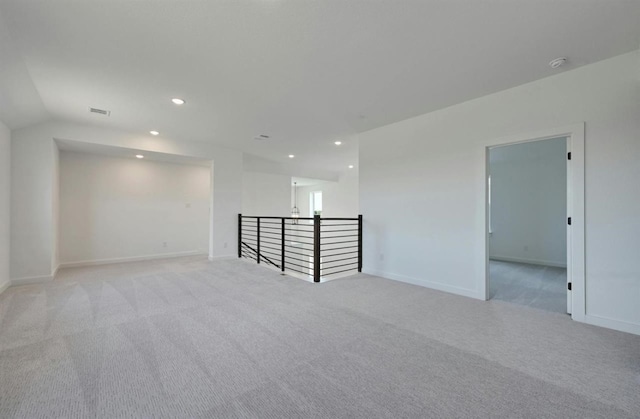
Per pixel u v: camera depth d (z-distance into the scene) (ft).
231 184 19.45
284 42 7.35
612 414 4.63
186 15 6.32
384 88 10.03
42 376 5.62
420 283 12.59
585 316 8.48
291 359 6.33
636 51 7.74
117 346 6.87
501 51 7.78
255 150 19.89
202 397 5.04
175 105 11.51
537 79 9.37
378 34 7.02
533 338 7.41
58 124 13.44
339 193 31.24
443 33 6.99
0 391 5.14
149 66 8.49
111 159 18.10
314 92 10.34
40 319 8.52
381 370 5.92
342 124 13.92
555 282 13.66
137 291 11.53
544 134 9.27
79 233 16.99
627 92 7.91
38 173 12.91
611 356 6.48
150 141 16.17
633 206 7.82
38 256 12.92
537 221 18.99
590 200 8.43
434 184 12.17
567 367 6.02
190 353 6.56
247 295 11.06
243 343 7.07
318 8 6.12
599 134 8.31
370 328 8.02
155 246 19.76
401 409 4.75
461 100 11.05
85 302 10.11
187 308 9.55
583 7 6.08
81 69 8.62
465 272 11.16
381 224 14.28
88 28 6.72
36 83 9.48
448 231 11.69
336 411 4.70
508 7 6.09
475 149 10.91
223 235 19.13
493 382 5.50
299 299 10.60
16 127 12.16
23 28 6.66
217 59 8.13
